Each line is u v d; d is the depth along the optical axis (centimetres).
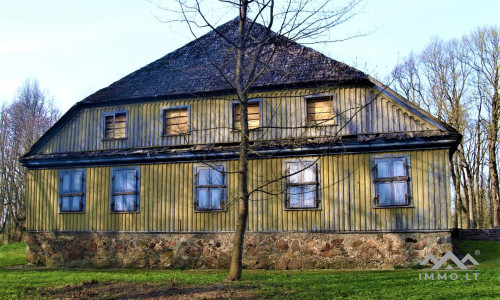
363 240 1645
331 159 1714
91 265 1934
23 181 4062
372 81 1705
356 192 1673
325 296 1127
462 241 1878
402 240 1608
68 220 2002
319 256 1677
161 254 1853
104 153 1961
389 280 1309
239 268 1338
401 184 1631
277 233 1730
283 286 1238
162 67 2122
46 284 1372
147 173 1925
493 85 3228
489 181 4041
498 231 1892
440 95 3491
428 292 1148
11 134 4222
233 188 1805
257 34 1986
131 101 1998
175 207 1864
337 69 1791
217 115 1881
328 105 1772
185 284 1293
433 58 3559
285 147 1734
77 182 2014
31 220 2056
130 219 1916
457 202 3572
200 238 1819
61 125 2088
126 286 1297
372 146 1658
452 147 1669
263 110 1822
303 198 1720
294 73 1819
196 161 1855
